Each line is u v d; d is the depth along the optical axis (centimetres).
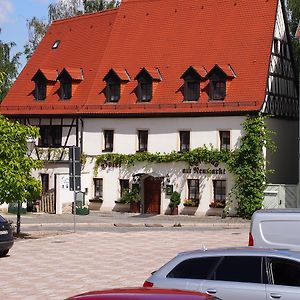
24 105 5125
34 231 3338
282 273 1137
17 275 2039
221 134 4347
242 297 1136
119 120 4706
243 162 4228
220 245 2636
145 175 4553
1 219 2447
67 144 4878
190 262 1191
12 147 2966
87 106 4809
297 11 5028
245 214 4231
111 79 4772
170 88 4591
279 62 4531
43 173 4897
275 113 4412
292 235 1430
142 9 5172
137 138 4641
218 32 4703
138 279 1942
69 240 2888
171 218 4253
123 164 4666
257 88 4288
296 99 4738
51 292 1788
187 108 4438
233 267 1163
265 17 4578
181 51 4750
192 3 4975
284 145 4541
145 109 4584
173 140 4506
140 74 4647
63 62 5281
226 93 4350
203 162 4369
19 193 2973
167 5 5081
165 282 1182
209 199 4344
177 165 4466
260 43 4472
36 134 3073
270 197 4212
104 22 5328
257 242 1452
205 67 4541
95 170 4772
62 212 4622
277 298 1117
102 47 5144
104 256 2400
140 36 5022
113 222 3944
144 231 3338
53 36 5612
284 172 4538
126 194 4594
